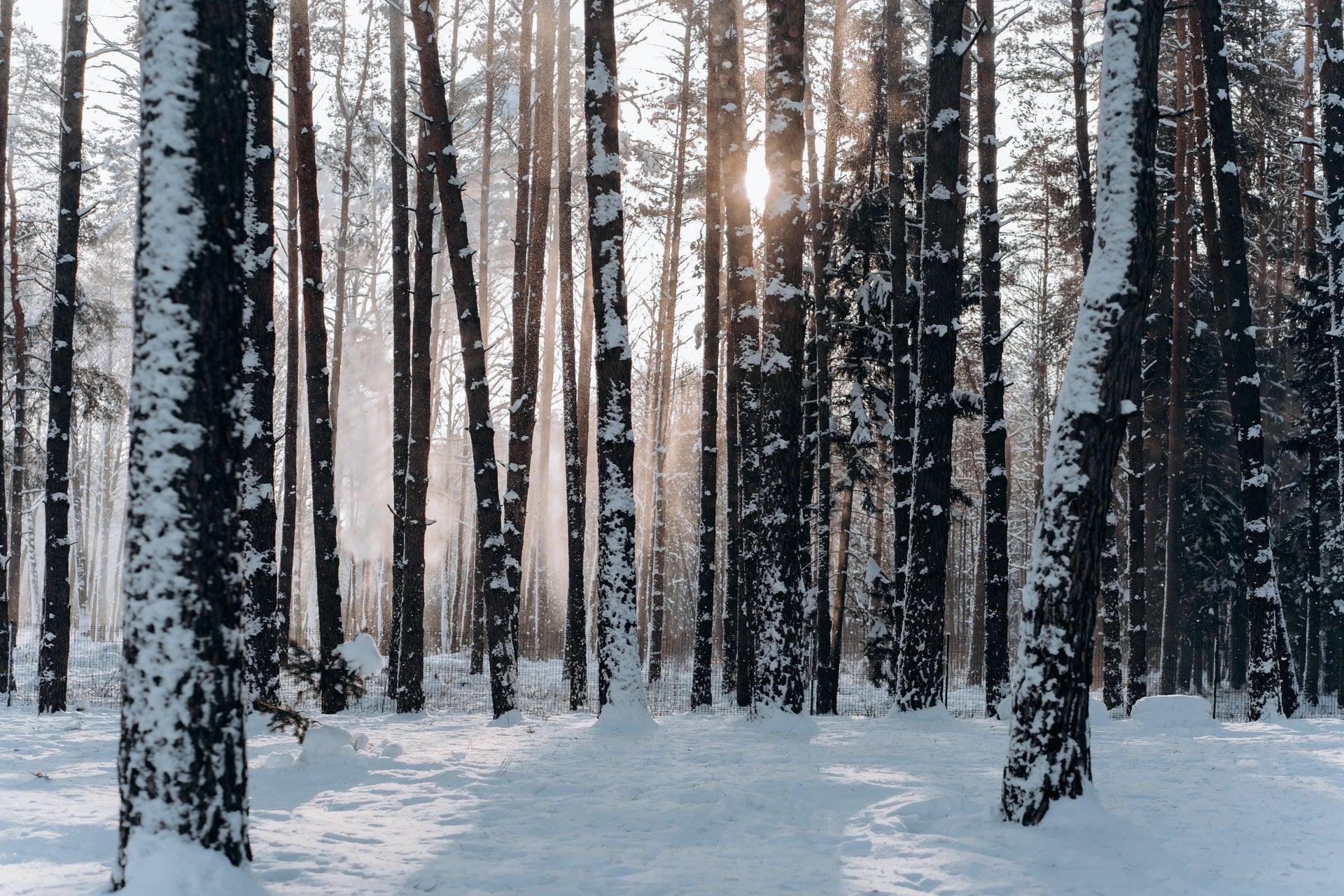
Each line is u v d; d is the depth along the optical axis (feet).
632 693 47.26
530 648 118.93
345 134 106.73
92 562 163.53
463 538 147.02
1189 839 24.21
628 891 20.07
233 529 19.66
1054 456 26.35
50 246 100.68
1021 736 25.58
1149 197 26.58
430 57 55.57
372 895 19.63
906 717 50.19
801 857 23.04
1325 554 102.63
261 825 25.84
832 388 84.48
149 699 18.66
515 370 72.69
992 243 58.90
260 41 49.32
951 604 160.66
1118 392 25.99
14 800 28.45
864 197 73.72
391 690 68.59
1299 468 115.24
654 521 95.20
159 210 19.36
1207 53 57.93
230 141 20.04
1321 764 35.58
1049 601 25.71
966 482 156.56
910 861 22.75
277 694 55.72
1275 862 22.11
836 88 71.82
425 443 60.29
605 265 48.91
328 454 59.67
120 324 130.82
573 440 68.23
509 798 29.89
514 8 80.43
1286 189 111.14
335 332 101.19
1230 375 58.03
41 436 130.11
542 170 75.51
